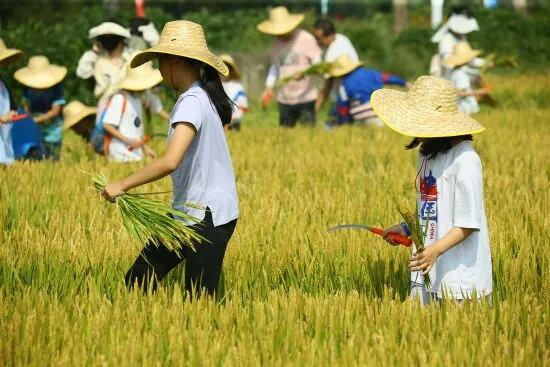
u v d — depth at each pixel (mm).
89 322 9227
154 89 21172
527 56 52844
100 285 10797
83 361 8508
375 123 25500
